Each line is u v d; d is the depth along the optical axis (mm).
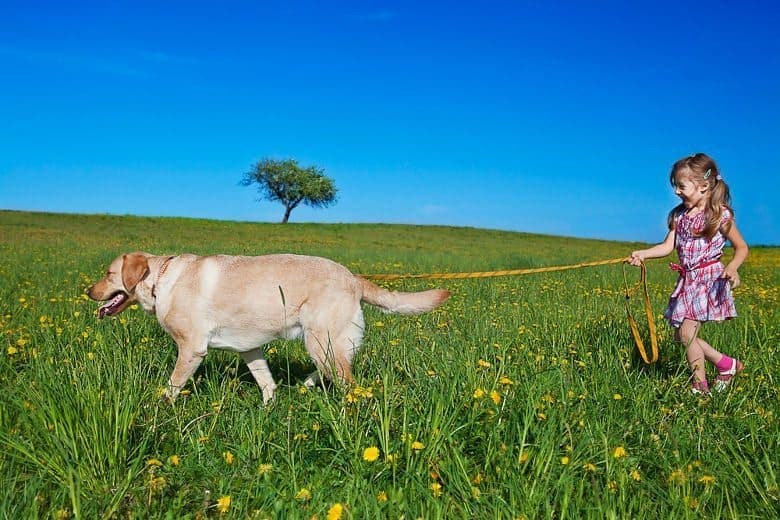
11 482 3150
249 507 3145
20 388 4184
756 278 16078
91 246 24297
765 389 4871
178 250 23203
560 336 6391
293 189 83062
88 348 5508
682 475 3139
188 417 4289
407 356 5312
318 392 4645
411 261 22531
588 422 3861
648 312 5285
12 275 11828
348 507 3014
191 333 5066
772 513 3041
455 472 3316
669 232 5430
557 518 3035
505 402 3963
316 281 5055
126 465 3516
